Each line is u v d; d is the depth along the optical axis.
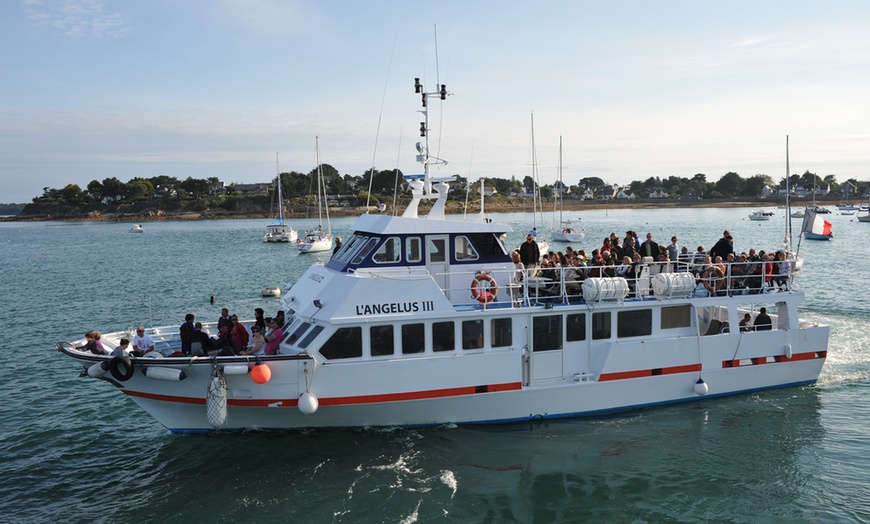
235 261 72.69
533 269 16.66
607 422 17.25
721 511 13.29
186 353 15.91
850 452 15.73
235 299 43.75
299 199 185.12
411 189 17.98
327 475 14.73
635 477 14.64
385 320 15.48
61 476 15.44
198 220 195.25
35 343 29.95
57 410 20.03
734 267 19.58
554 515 13.19
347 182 192.62
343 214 172.75
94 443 17.36
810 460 15.37
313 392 15.27
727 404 18.45
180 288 49.81
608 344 17.14
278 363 15.00
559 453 15.68
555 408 17.06
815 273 50.28
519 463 15.22
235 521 13.10
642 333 17.78
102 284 53.03
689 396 18.33
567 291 17.31
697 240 91.50
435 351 16.03
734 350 18.44
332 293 15.95
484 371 16.16
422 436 16.34
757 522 12.88
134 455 16.52
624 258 17.50
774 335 18.89
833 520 12.87
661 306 17.80
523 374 16.67
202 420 16.20
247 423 16.12
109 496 14.38
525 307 16.44
